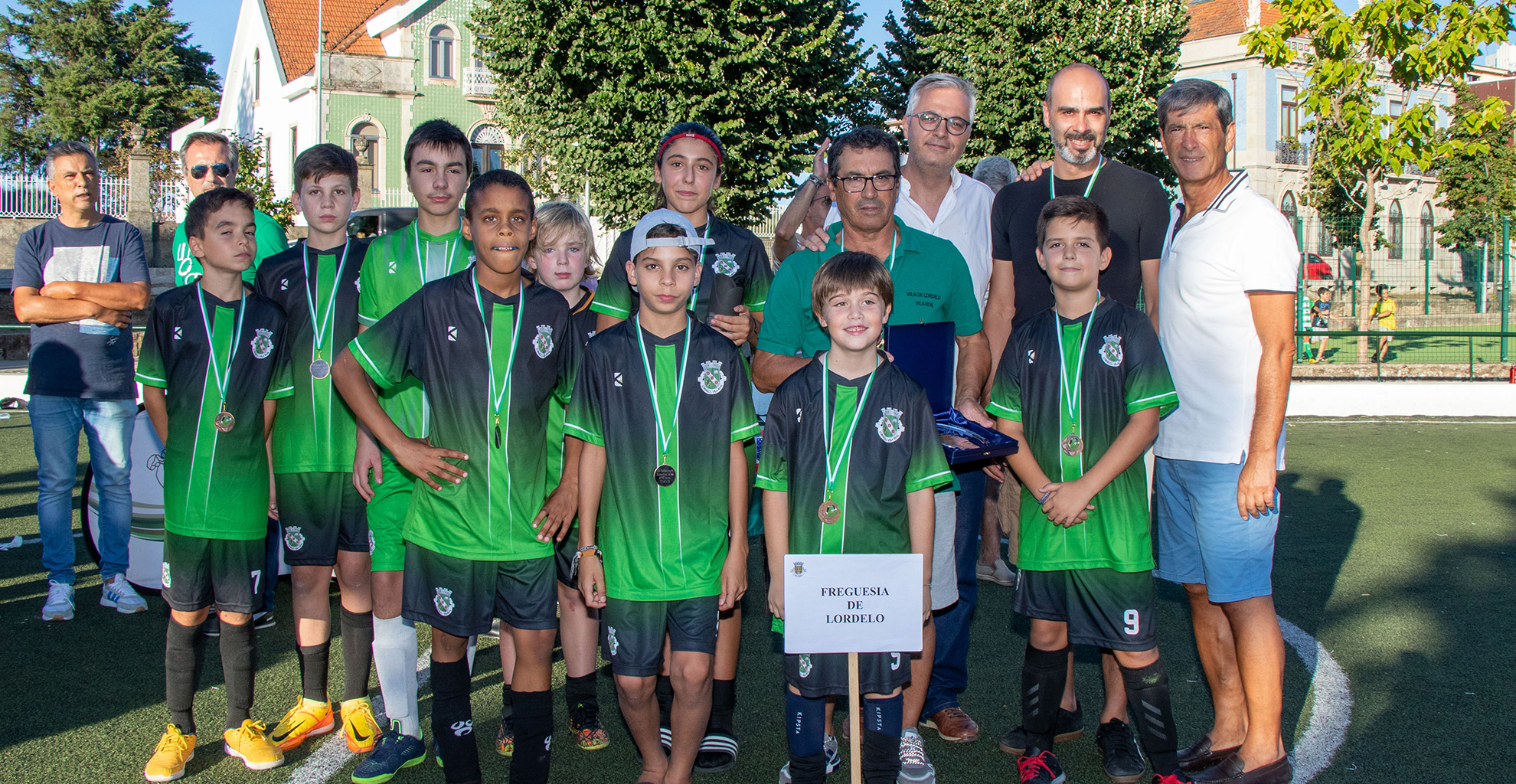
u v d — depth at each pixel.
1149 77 21.28
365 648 3.57
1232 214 3.20
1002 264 3.90
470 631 3.00
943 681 3.71
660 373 2.99
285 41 33.75
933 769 3.31
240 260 3.33
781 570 3.02
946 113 3.78
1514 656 4.33
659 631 2.97
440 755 3.05
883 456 2.99
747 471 3.10
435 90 31.38
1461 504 7.45
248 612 3.41
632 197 18.64
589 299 3.97
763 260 3.72
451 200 3.49
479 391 3.00
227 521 3.34
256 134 33.72
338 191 3.69
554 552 3.13
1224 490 3.24
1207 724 3.76
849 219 3.39
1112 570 3.10
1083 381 3.14
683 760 3.05
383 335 3.03
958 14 21.30
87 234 4.92
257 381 3.39
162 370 3.39
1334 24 13.38
